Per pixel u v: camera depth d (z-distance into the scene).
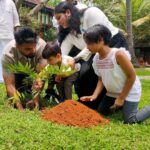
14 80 3.06
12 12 4.52
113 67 2.64
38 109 2.90
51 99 3.03
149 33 15.96
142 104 3.59
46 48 2.88
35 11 6.87
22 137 2.18
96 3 14.31
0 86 4.10
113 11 15.62
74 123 2.53
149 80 7.29
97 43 2.62
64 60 2.97
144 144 2.20
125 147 2.13
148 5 16.36
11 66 2.89
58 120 2.56
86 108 2.68
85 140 2.21
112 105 2.88
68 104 2.69
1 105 2.99
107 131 2.39
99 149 2.09
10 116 2.62
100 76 2.86
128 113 2.71
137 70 11.51
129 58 2.71
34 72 2.89
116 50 2.64
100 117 2.64
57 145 2.10
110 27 3.16
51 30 9.85
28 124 2.42
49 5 11.90
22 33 2.78
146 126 2.60
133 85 2.70
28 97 3.09
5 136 2.18
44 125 2.42
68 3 3.00
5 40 4.45
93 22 3.03
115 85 2.72
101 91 2.96
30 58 2.98
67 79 3.01
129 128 2.52
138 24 15.11
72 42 3.19
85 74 3.09
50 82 3.03
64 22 3.02
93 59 2.81
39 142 2.15
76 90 3.22
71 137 2.23
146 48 17.53
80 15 3.04
